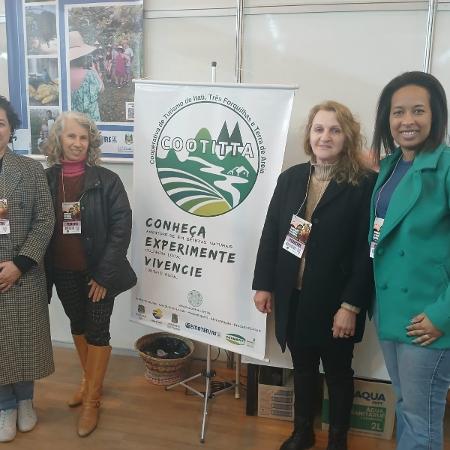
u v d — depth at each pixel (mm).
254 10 2453
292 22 2422
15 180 1939
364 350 2135
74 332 2311
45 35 2721
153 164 2174
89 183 2053
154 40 2621
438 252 1381
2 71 2863
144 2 2594
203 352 2887
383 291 1499
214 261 2109
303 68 2447
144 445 2074
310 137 1787
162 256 2225
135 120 2182
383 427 2148
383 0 2295
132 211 2244
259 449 2062
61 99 2770
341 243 1718
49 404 2383
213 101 2025
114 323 2961
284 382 2293
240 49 2492
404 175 1462
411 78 1425
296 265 1783
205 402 2221
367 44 2355
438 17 2252
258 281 1897
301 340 1800
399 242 1433
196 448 2061
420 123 1396
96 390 2225
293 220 1784
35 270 2023
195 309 2180
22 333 1997
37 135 2852
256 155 1987
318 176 1804
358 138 1749
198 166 2084
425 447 1441
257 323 2068
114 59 2646
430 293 1397
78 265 2111
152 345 2746
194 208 2117
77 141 2051
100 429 2184
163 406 2393
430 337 1354
